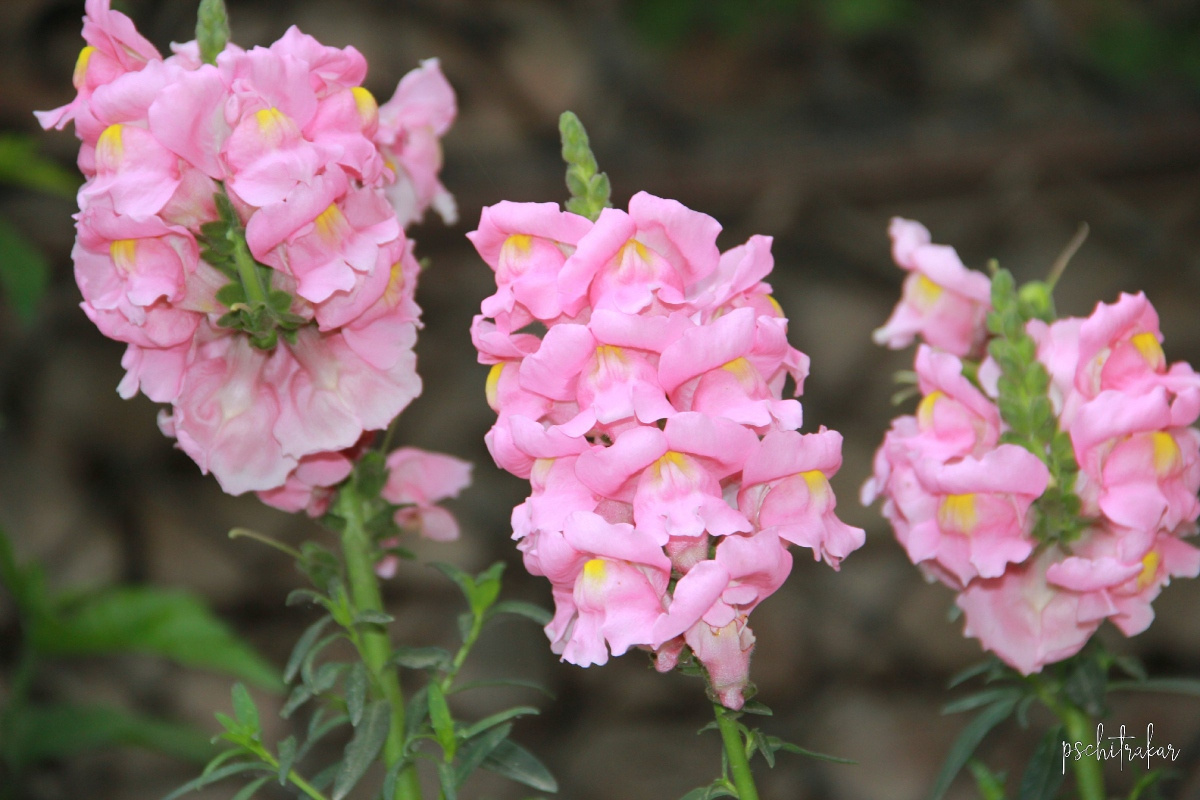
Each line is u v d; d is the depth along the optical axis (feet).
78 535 6.66
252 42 7.01
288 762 3.02
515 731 6.59
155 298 2.95
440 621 6.73
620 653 2.82
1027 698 3.24
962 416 3.11
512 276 2.89
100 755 6.29
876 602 6.92
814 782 6.58
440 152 3.25
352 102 3.01
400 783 3.11
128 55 3.02
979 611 3.11
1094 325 3.05
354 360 3.06
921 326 3.25
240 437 3.05
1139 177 6.95
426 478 3.22
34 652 4.14
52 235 6.21
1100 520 3.06
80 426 6.71
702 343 2.83
